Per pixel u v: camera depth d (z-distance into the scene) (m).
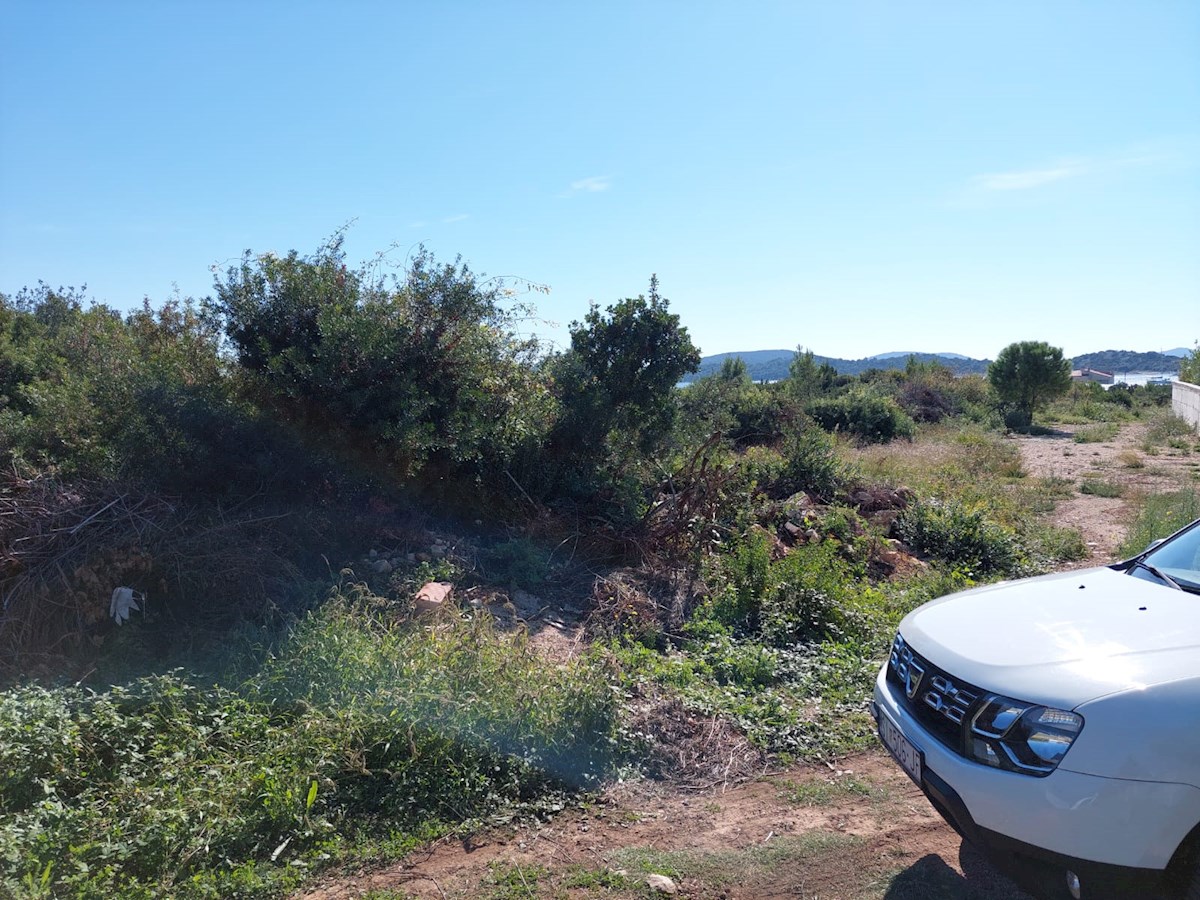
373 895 3.46
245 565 5.96
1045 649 3.24
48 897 3.17
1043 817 2.86
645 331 9.45
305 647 4.98
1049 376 34.09
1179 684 2.87
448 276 7.82
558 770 4.44
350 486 7.41
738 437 16.80
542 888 3.52
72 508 6.02
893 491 12.30
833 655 6.45
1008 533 10.70
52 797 3.79
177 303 8.89
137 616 5.61
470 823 3.98
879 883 3.59
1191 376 37.94
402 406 7.11
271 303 7.30
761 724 5.12
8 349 9.38
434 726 4.40
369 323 7.18
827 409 24.11
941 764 3.21
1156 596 3.62
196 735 4.35
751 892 3.53
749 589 7.30
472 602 6.53
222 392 7.07
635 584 7.61
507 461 8.43
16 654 5.22
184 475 6.49
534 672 5.16
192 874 3.50
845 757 4.85
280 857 3.67
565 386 9.32
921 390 33.97
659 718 5.00
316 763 4.11
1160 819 2.74
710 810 4.23
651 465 9.54
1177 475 17.64
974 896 3.50
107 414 6.65
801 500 10.90
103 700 4.45
